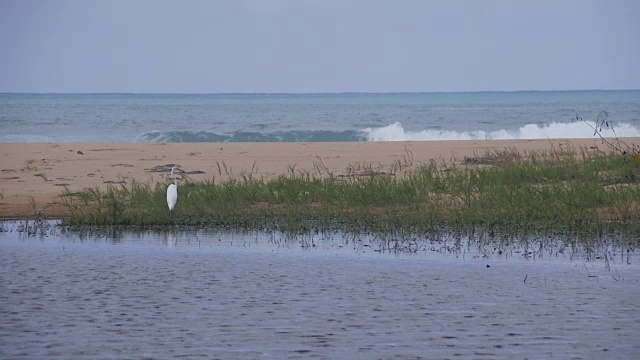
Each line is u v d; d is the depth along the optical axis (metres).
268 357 30.08
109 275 45.00
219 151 111.06
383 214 66.44
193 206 67.69
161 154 107.81
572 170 76.19
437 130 183.38
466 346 31.36
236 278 44.09
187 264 48.41
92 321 35.12
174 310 37.03
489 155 96.94
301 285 42.31
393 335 32.84
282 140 160.75
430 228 60.78
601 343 31.70
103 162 99.44
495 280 43.44
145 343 31.92
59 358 30.12
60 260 49.69
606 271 45.88
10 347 31.45
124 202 71.44
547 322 34.72
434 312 36.53
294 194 71.19
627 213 62.06
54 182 84.62
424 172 77.62
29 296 39.81
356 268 46.97
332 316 35.84
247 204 69.75
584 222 60.44
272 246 55.03
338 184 73.44
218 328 33.97
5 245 55.78
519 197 65.38
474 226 61.25
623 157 80.38
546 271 45.94
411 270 46.41
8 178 86.88
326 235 59.28
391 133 165.38
